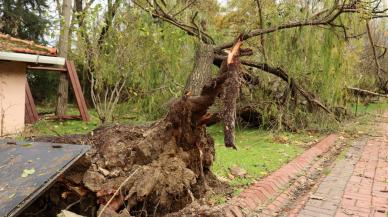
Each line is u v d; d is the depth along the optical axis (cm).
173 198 370
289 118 1014
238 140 870
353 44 953
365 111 1483
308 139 908
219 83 347
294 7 910
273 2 934
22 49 830
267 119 999
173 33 837
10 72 860
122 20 778
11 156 297
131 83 916
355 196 475
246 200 414
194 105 369
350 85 1097
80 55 840
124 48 791
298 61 927
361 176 580
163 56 884
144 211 348
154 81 927
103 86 882
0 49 786
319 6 904
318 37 912
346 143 920
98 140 388
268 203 434
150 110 942
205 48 812
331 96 962
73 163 291
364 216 405
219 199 415
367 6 806
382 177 575
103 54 790
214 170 538
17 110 886
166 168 363
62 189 342
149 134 374
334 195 478
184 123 374
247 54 362
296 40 913
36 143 327
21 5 1728
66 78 1202
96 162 354
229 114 321
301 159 660
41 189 253
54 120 1114
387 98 1277
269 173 553
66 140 395
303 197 472
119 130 397
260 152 712
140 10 795
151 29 809
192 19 877
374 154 775
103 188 334
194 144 394
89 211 342
